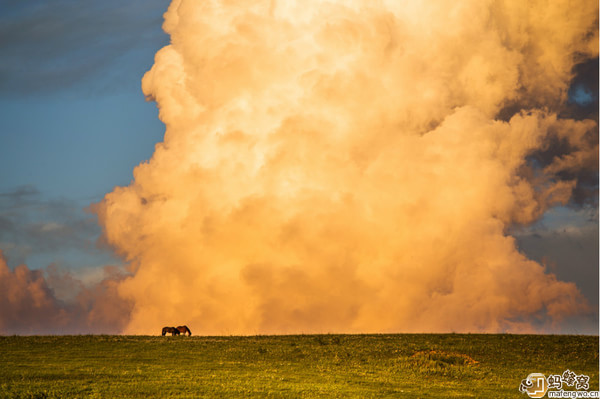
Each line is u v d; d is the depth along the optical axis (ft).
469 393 357.82
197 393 338.95
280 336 561.43
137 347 482.28
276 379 380.17
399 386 370.73
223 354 463.42
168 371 395.55
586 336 550.77
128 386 350.23
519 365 444.14
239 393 341.00
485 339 537.24
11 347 474.08
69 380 362.53
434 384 379.14
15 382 354.74
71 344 488.85
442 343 517.96
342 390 354.54
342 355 465.88
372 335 568.41
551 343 514.27
